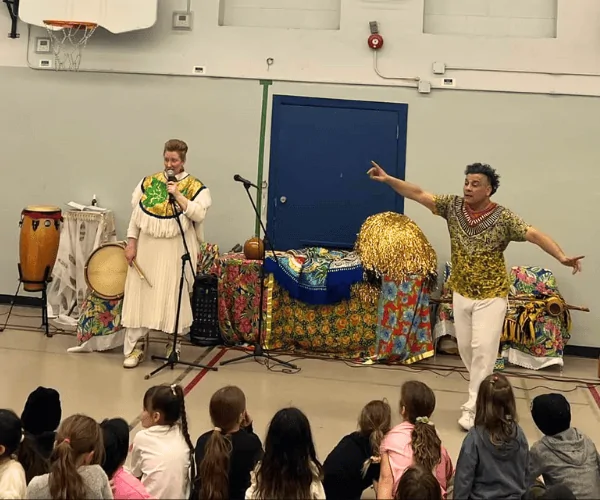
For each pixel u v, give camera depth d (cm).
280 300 563
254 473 255
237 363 528
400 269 539
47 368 491
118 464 270
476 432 279
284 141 622
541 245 399
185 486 274
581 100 600
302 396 458
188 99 632
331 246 620
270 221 626
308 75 619
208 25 627
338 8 630
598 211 602
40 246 578
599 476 281
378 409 290
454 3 623
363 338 552
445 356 579
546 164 605
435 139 612
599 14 595
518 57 603
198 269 590
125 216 646
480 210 410
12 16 642
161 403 275
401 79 612
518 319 549
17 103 651
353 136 617
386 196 616
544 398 285
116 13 605
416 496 229
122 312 509
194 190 501
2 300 665
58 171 650
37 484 242
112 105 641
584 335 604
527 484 285
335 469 285
